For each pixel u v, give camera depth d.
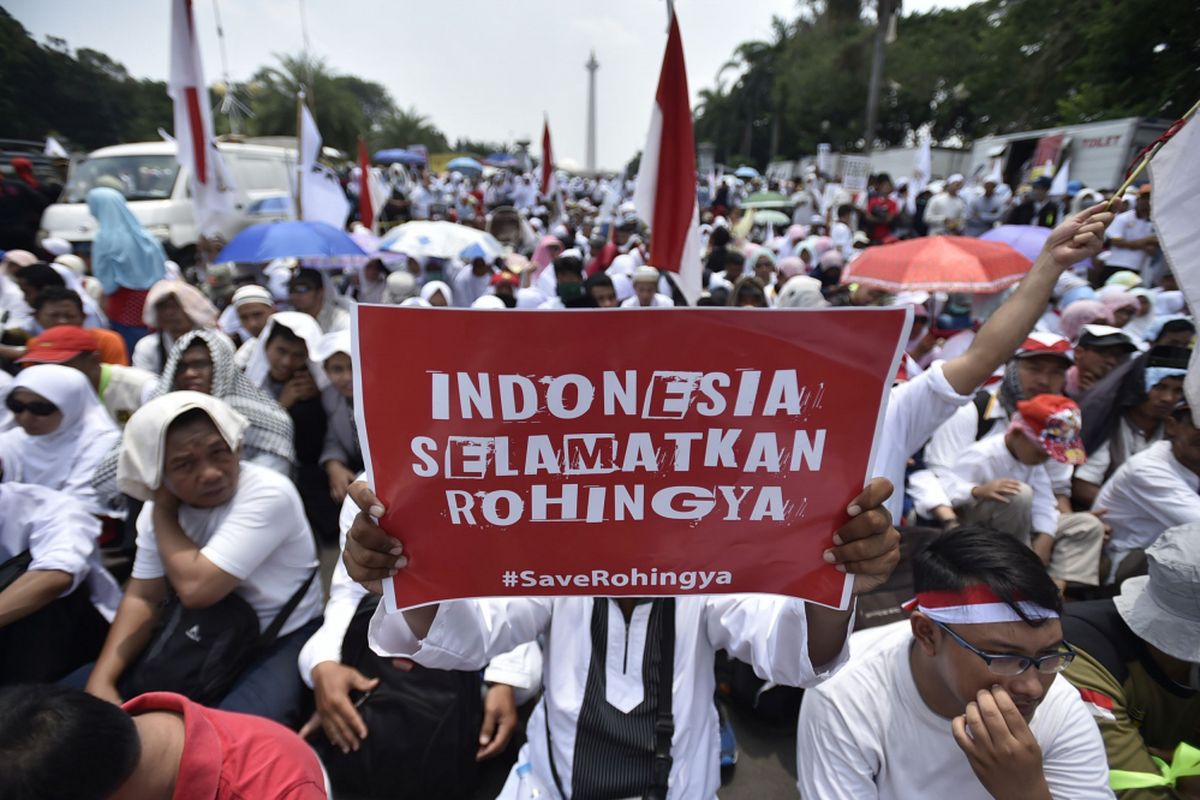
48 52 25.73
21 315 4.99
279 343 3.54
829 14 35.56
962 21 36.09
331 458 3.63
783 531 1.17
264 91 35.38
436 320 1.04
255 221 10.29
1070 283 5.72
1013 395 3.08
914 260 4.58
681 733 1.43
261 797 1.19
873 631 1.62
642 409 1.10
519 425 1.10
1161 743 1.80
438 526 1.15
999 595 1.24
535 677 2.38
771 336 1.05
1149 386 3.12
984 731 1.21
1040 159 14.93
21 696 1.03
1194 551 1.62
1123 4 14.78
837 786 1.50
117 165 9.77
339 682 2.14
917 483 3.08
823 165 23.73
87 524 2.36
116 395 3.47
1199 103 1.57
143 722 1.18
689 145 3.59
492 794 2.23
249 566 2.08
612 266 8.16
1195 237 1.60
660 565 1.19
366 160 9.68
